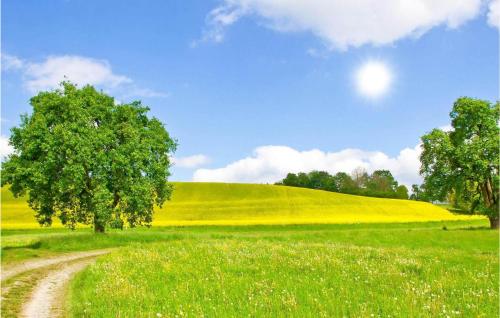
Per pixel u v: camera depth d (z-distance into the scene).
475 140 59.50
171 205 104.00
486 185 60.72
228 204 105.94
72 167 41.38
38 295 17.31
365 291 14.87
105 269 21.08
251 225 71.19
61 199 45.75
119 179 46.09
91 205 45.72
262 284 16.06
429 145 62.62
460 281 16.67
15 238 50.00
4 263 27.97
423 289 14.91
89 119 46.16
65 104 44.91
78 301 15.16
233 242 35.88
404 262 21.89
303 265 20.67
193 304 13.15
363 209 107.69
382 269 19.75
